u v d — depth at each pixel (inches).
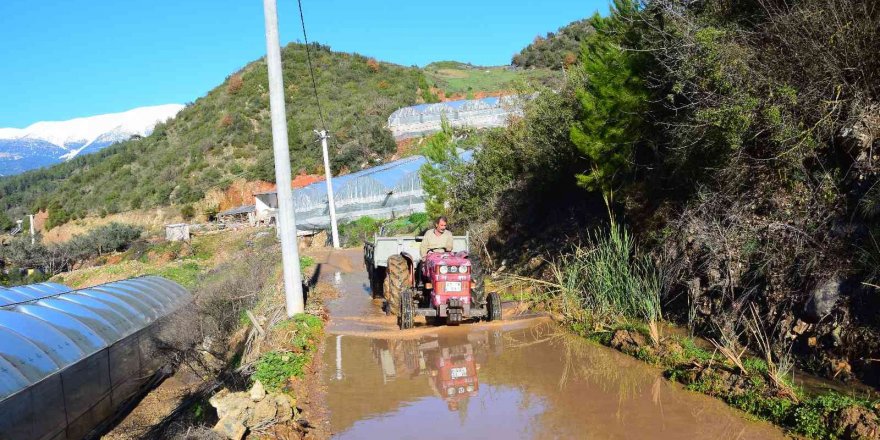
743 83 333.4
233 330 554.3
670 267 373.7
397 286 426.9
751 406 234.5
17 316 440.8
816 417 211.6
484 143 854.5
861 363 245.4
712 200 363.6
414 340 375.6
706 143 360.8
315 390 286.8
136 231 1951.3
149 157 3174.2
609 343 339.6
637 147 456.8
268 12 442.6
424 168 999.0
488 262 650.2
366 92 3080.7
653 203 429.1
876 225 265.4
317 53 3663.9
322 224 1608.0
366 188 1604.3
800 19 321.1
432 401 263.3
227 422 235.6
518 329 390.3
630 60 425.7
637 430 219.9
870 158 287.6
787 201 322.0
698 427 220.8
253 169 2549.2
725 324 314.8
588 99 466.9
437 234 438.9
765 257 311.0
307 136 2635.3
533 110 642.2
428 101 2871.6
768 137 336.8
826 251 283.0
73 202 3034.0
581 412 240.1
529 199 661.3
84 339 448.8
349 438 227.9
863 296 256.2
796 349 276.1
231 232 1754.4
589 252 439.8
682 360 290.7
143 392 502.0
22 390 346.9
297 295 443.5
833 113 314.7
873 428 194.7
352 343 375.9
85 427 419.5
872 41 297.7
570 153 555.5
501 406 251.9
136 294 608.1
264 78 3447.3
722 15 377.1
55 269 1775.3
